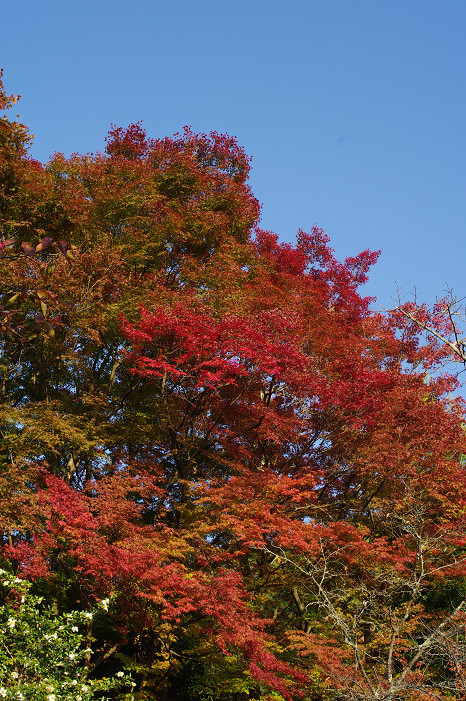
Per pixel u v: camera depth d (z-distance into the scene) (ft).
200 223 81.20
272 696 50.60
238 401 67.51
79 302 62.44
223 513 56.18
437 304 54.95
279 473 67.62
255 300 77.61
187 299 67.15
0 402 66.69
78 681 38.14
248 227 92.48
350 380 68.74
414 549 55.31
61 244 20.77
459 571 52.44
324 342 78.84
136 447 71.87
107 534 52.08
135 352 62.28
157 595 45.11
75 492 52.03
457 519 54.90
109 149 98.32
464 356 28.48
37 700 35.04
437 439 62.59
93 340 68.49
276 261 98.94
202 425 65.87
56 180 77.97
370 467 62.64
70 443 63.98
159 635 53.57
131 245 75.00
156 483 67.56
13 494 48.88
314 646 47.34
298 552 54.13
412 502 52.31
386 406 64.80
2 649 38.32
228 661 53.16
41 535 47.83
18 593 40.93
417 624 50.55
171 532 53.16
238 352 60.90
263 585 57.06
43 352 64.69
